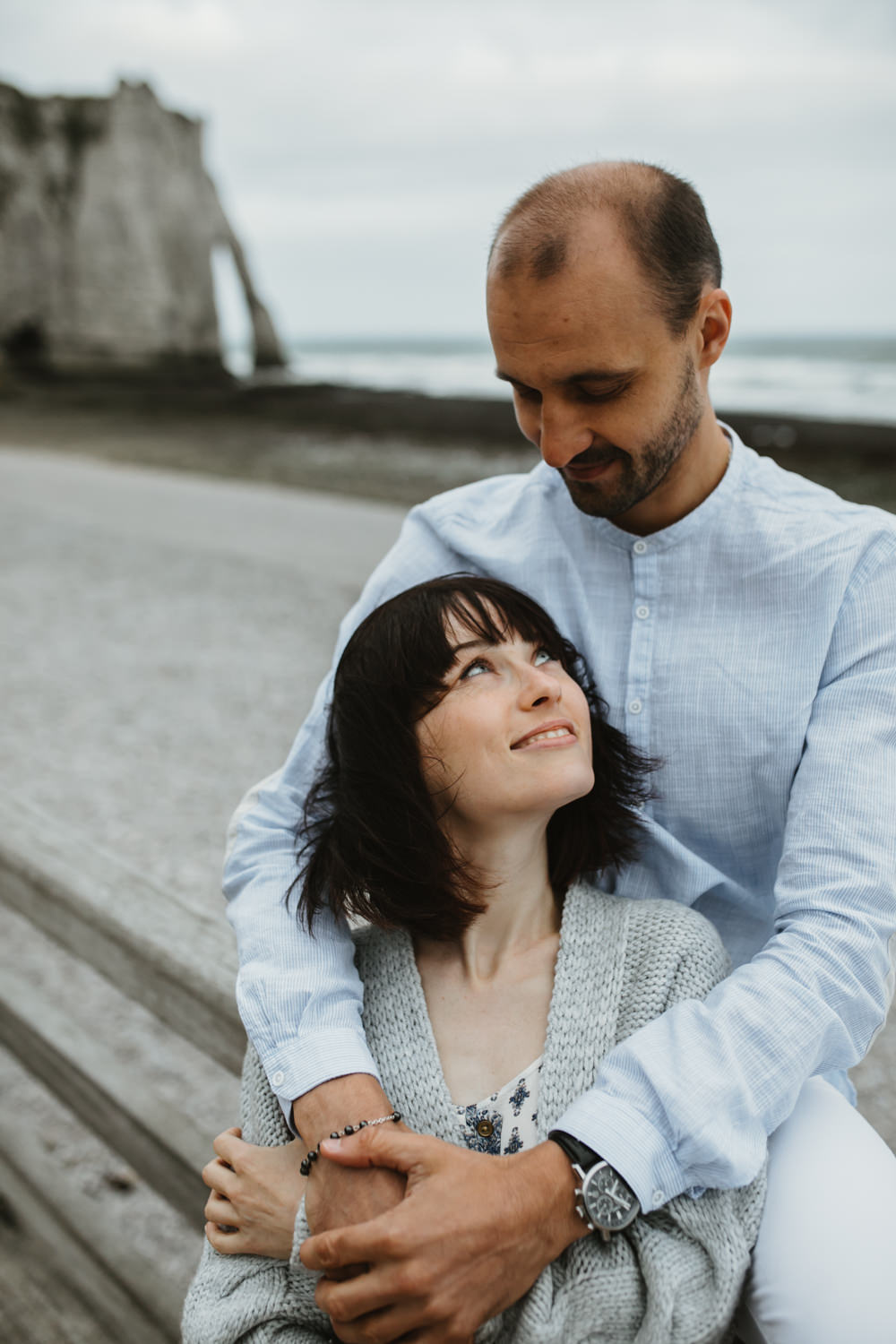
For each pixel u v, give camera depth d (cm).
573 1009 125
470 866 130
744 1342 121
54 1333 203
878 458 1772
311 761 162
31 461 1634
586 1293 112
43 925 211
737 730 143
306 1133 121
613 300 123
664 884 151
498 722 125
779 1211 116
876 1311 109
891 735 133
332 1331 118
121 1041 294
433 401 3466
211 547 921
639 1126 112
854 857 128
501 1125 122
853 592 139
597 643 153
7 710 533
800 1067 117
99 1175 250
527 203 128
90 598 757
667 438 134
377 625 137
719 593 145
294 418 2742
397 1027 130
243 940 142
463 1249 102
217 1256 125
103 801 419
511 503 163
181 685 566
